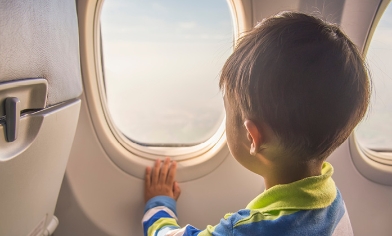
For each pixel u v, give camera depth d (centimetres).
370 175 129
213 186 121
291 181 63
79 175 115
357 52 58
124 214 119
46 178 78
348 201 129
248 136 62
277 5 105
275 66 54
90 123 112
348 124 57
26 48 53
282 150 59
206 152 122
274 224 57
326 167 67
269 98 56
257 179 122
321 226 57
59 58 70
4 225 66
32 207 77
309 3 105
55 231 117
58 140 75
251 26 105
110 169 117
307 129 56
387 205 132
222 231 62
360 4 106
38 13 57
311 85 53
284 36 56
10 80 49
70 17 79
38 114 61
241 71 59
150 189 115
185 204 121
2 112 49
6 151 52
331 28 58
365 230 132
